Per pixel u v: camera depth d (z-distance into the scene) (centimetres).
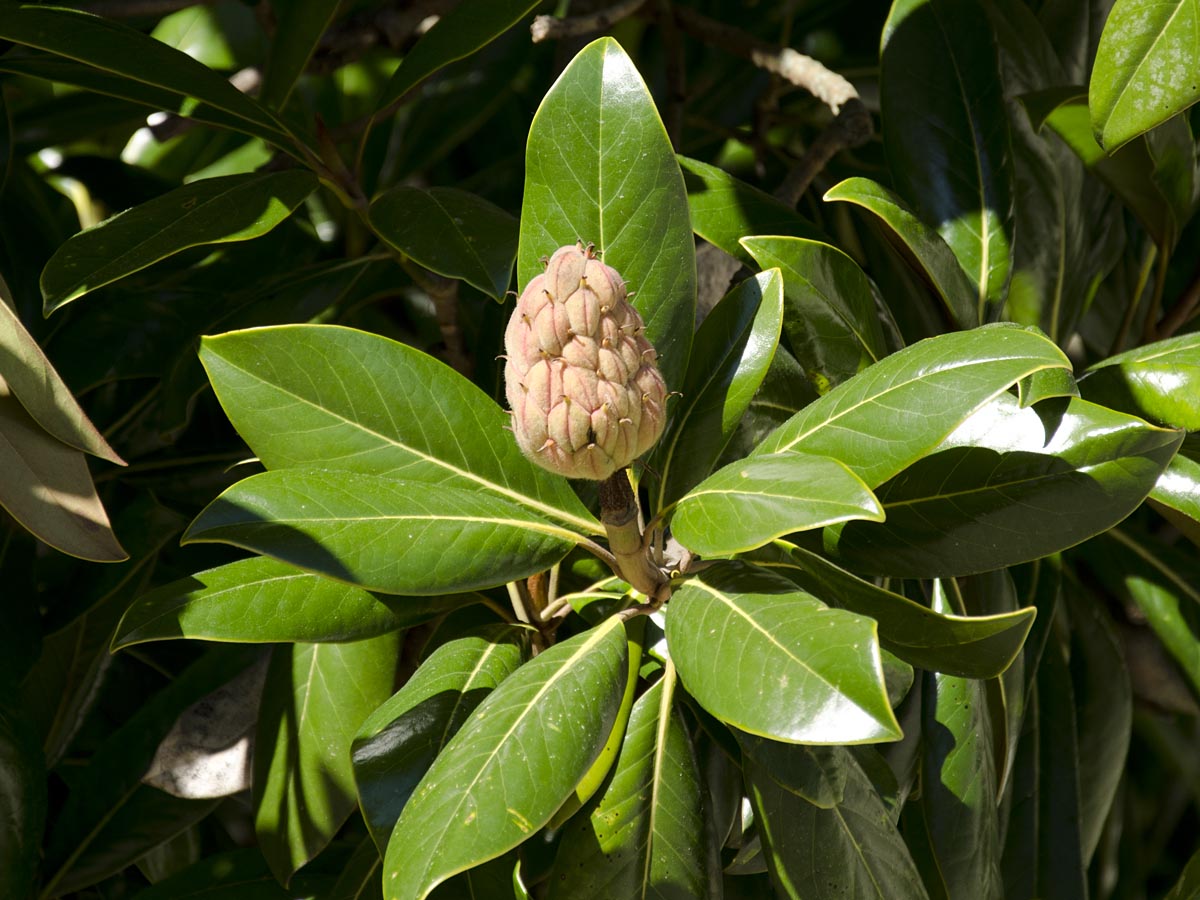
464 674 124
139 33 130
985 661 115
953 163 141
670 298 123
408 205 130
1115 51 124
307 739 133
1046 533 122
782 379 129
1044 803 147
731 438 128
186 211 128
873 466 116
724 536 113
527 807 112
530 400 113
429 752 121
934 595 135
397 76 133
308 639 120
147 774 143
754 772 124
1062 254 149
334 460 121
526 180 124
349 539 116
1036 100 141
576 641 119
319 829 132
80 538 118
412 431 122
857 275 128
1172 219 145
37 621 142
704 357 123
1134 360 130
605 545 133
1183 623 148
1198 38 123
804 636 111
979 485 122
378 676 134
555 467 114
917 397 116
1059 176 149
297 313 146
